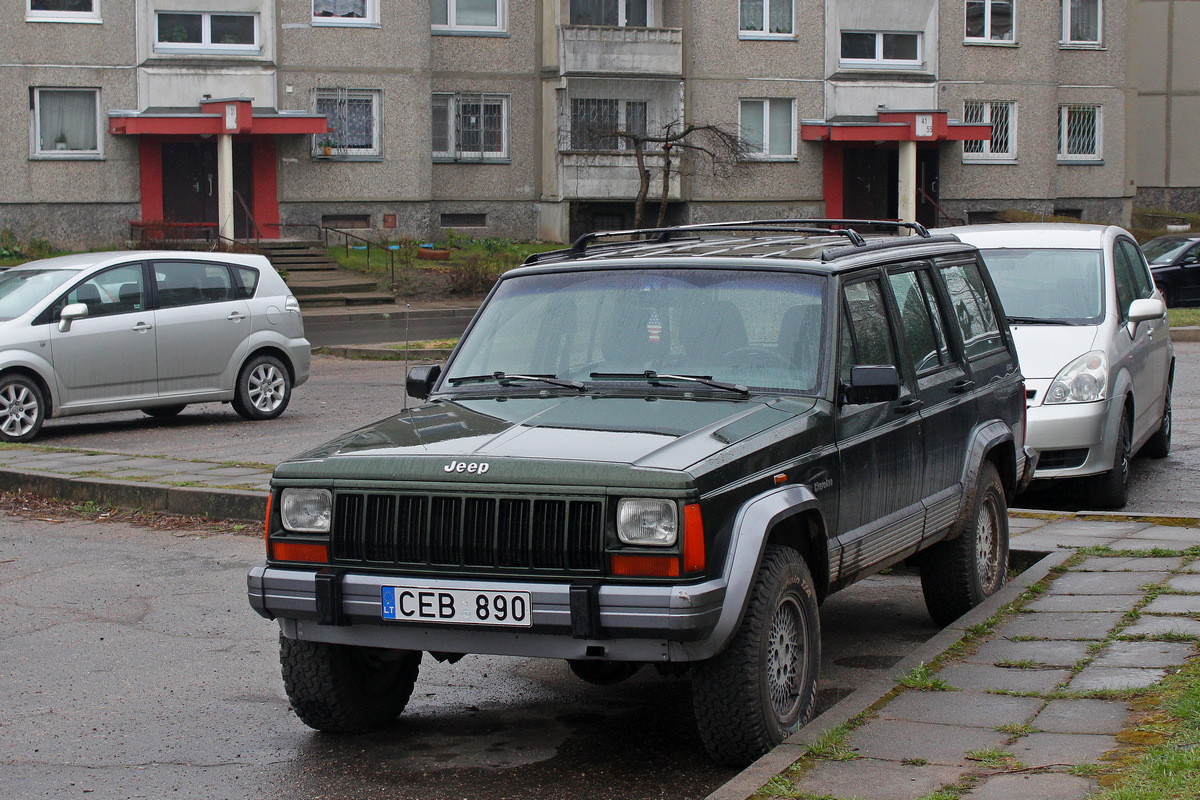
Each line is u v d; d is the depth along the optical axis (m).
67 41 33.16
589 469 4.68
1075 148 44.53
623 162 38.97
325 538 4.97
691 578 4.56
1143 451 12.25
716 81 39.66
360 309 29.83
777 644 5.00
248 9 34.72
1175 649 5.69
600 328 5.88
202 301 14.85
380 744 5.42
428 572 4.81
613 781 4.95
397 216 36.84
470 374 5.98
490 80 38.66
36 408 13.59
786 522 5.20
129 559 8.86
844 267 5.91
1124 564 7.49
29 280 14.19
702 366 5.63
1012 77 42.31
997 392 7.25
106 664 6.54
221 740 5.47
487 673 6.45
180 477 10.91
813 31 40.34
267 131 33.91
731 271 5.91
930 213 41.97
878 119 40.72
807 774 4.42
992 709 5.03
